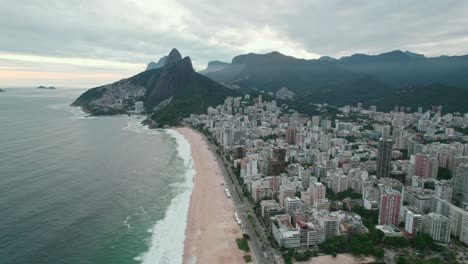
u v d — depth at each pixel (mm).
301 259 139125
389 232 159750
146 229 162375
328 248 146125
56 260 136250
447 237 156375
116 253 142125
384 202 171750
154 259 138500
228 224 169875
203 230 162875
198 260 138375
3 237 150000
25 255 138375
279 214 175625
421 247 150875
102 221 168625
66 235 154000
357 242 150250
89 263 134875
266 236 160750
